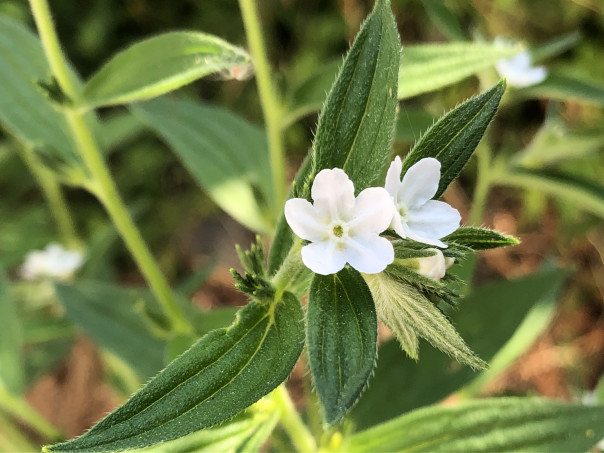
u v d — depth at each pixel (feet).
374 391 0.23
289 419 0.18
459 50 0.20
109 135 0.33
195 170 0.26
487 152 0.24
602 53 0.41
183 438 0.16
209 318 0.23
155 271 0.23
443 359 0.23
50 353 0.34
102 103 0.19
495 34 0.41
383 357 0.23
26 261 0.36
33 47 0.23
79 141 0.21
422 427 0.18
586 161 0.39
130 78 0.19
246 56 0.17
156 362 0.27
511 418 0.18
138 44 0.18
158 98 0.27
